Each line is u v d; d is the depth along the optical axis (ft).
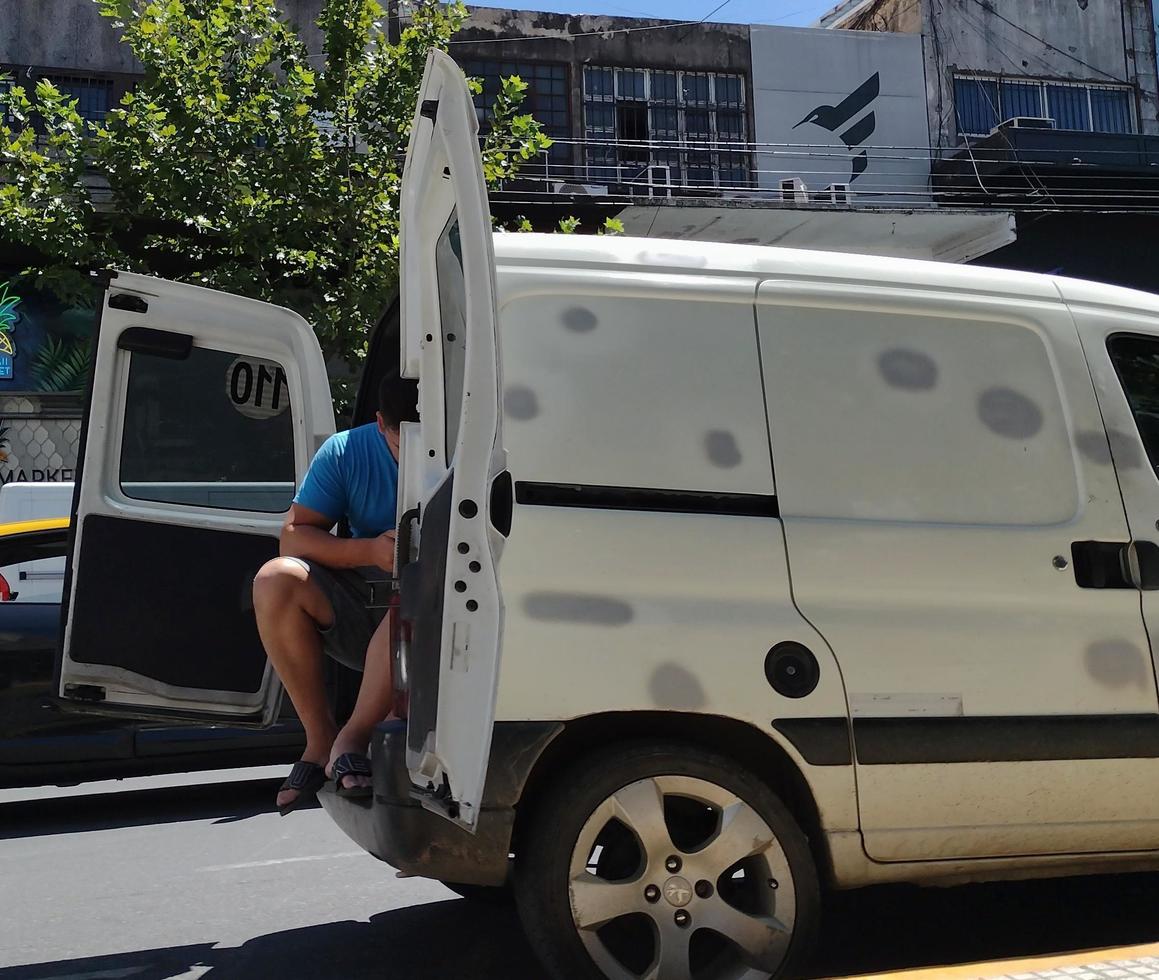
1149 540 12.10
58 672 14.65
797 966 10.45
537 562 10.46
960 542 11.51
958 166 72.02
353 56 47.52
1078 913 13.76
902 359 12.00
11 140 48.88
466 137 9.84
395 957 12.97
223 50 46.57
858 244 68.44
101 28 60.95
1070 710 11.40
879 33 72.95
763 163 70.90
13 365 58.49
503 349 11.00
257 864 18.15
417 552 10.86
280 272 48.24
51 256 46.21
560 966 10.01
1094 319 12.91
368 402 14.83
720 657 10.59
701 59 70.64
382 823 10.23
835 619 10.98
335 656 13.05
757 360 11.59
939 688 11.07
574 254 11.49
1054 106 75.92
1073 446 12.25
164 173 44.60
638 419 11.10
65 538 23.24
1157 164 73.10
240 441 15.88
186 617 15.30
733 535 10.95
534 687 10.23
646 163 69.51
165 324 15.35
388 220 46.57
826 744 10.71
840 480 11.46
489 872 10.16
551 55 69.05
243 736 22.72
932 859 11.01
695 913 10.32
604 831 10.69
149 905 15.81
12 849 20.21
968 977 9.67
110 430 15.11
